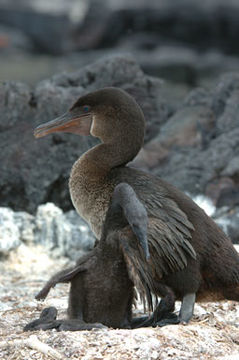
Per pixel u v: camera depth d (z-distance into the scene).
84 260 8.52
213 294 9.11
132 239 8.26
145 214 7.92
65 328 7.95
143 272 8.23
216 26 44.62
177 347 7.56
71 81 16.62
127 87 16.66
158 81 17.22
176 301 9.58
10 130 15.40
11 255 13.39
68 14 51.44
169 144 16.69
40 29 49.12
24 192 15.38
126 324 8.60
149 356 7.31
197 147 16.59
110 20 46.78
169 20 45.38
